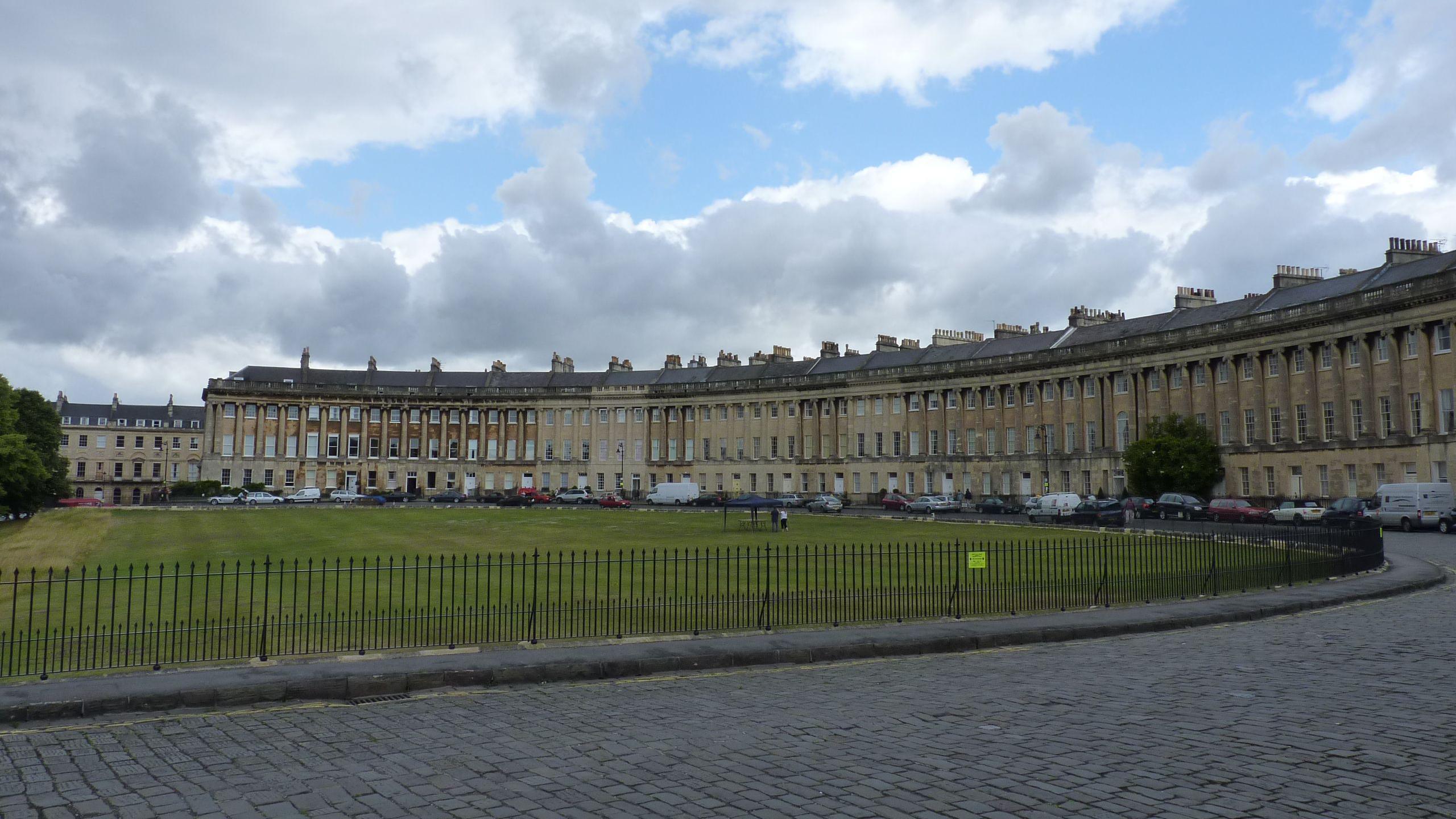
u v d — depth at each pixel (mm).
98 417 154000
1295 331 67438
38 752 10133
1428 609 20891
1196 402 75438
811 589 24828
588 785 8820
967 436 94062
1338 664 14500
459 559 34125
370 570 29594
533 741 10539
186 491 100938
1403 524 49812
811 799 8367
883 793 8508
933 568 25219
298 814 8055
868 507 88062
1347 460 63281
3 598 23828
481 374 129500
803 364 112625
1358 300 62656
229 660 15094
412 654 15445
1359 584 25016
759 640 16719
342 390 120375
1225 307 76938
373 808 8227
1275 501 67688
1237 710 11539
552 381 127312
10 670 14062
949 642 16969
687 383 117125
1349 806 8086
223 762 9742
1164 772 9047
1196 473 70250
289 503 94500
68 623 19562
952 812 7996
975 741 10258
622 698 12891
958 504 75750
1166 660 15273
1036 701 12281
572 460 121188
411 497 103000
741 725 11203
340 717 11859
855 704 12305
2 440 75000
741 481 111938
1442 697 12086
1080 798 8336
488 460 122875
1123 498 74062
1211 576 24500
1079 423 84000
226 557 36000
